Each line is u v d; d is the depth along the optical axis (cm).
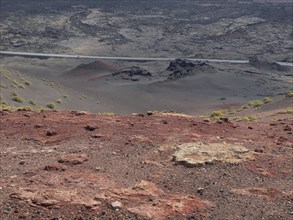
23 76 6819
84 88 9838
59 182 1082
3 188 1026
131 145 1432
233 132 1734
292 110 3138
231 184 1170
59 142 1468
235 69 16838
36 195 982
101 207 960
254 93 12419
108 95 9550
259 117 3038
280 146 1562
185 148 1387
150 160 1305
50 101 5475
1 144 1425
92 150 1373
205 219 961
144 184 1104
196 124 1800
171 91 12575
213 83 13700
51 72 18050
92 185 1072
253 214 1006
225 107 9331
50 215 911
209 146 1433
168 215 958
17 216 898
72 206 950
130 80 15450
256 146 1527
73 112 2011
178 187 1127
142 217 936
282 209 1043
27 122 1706
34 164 1228
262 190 1138
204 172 1236
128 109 7750
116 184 1101
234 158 1358
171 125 1747
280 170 1305
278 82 14488
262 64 19138
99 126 1670
